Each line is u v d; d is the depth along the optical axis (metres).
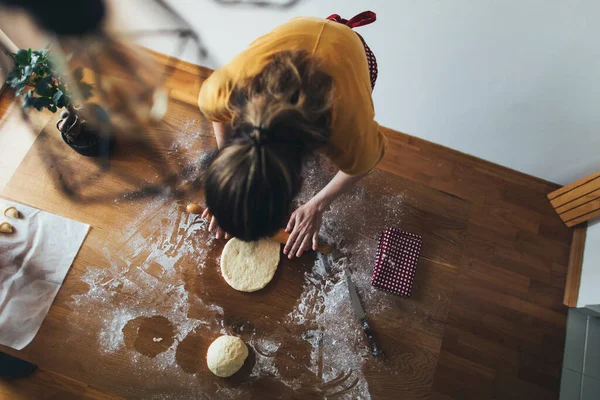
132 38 1.03
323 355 1.04
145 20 1.07
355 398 1.02
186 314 1.04
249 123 0.55
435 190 1.23
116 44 0.93
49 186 1.13
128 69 1.03
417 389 1.04
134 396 0.98
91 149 1.14
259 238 0.61
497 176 1.48
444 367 1.21
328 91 0.62
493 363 1.24
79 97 0.98
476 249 1.38
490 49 1.06
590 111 1.14
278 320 1.05
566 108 1.16
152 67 1.16
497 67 1.10
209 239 1.11
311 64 0.62
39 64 0.87
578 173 1.39
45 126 1.20
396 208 1.20
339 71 0.64
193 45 1.24
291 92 0.59
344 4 1.06
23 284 1.04
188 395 0.98
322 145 0.66
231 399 0.99
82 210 1.12
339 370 1.03
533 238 1.41
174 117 1.22
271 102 0.57
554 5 0.89
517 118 1.26
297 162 0.60
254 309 1.05
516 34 0.99
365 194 1.20
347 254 1.13
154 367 0.99
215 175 0.54
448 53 1.11
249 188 0.53
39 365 0.98
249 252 1.09
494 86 1.17
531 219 1.44
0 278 1.04
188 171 1.18
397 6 1.02
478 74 1.15
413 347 1.07
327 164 1.21
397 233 1.15
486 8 0.95
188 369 1.00
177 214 1.13
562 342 1.30
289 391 1.00
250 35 1.23
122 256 1.08
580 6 0.88
